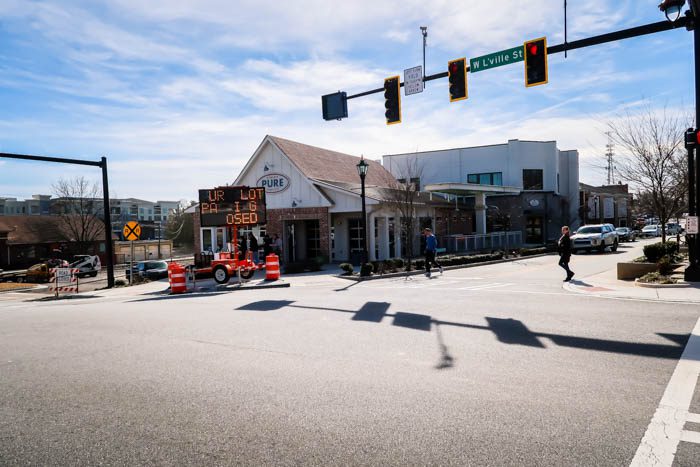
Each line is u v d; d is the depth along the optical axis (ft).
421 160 162.50
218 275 59.88
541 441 12.30
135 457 12.09
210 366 19.89
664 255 48.34
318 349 22.21
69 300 57.72
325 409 14.82
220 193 60.49
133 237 75.00
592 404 14.67
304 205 84.99
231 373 18.83
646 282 40.73
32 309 46.37
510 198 146.92
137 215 407.44
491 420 13.65
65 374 19.54
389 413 14.35
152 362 20.85
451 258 73.00
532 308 31.58
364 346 22.56
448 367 18.85
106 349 23.66
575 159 162.91
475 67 41.70
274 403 15.44
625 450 11.76
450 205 112.47
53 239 183.11
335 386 16.93
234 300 41.93
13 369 20.59
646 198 73.36
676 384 16.26
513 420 13.62
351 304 35.88
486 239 115.14
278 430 13.41
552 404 14.74
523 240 145.69
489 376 17.60
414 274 63.82
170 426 13.92
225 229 91.45
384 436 12.82
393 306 34.04
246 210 60.29
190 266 59.21
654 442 12.14
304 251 91.25
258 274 69.87
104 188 73.05
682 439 12.28
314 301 38.45
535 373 17.81
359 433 13.05
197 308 37.40
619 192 224.94
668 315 27.76
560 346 21.57
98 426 14.10
